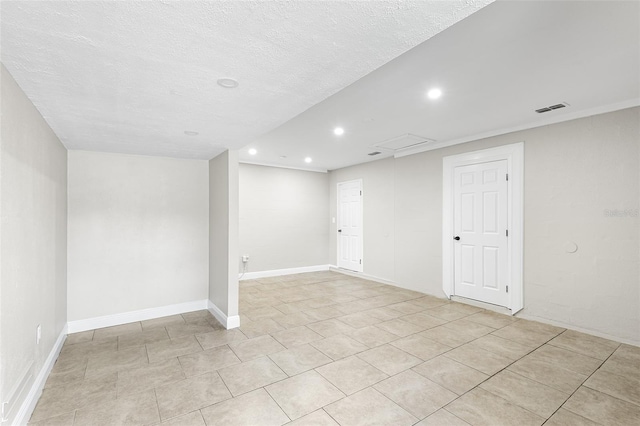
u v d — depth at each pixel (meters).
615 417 1.92
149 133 2.84
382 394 2.17
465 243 4.35
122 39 1.36
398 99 2.83
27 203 1.98
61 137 2.90
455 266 4.49
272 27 1.29
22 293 1.88
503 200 3.91
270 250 6.34
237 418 1.91
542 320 3.56
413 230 5.10
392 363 2.62
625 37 1.85
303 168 6.71
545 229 3.53
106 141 3.09
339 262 6.82
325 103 2.93
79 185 3.44
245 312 4.03
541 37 1.85
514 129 3.74
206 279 4.20
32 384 2.04
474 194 4.23
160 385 2.29
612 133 3.05
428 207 4.85
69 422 1.88
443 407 2.02
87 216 3.47
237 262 3.54
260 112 2.32
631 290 2.96
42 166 2.34
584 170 3.23
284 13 1.19
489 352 2.83
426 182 4.88
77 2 1.10
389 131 3.89
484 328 3.43
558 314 3.44
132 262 3.71
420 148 4.86
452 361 2.66
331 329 3.43
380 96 2.76
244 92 1.97
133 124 2.57
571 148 3.32
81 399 2.12
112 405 2.05
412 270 5.13
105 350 2.89
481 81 2.46
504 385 2.28
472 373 2.46
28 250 1.99
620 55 2.07
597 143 3.14
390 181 5.54
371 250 5.97
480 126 3.71
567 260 3.36
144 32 1.31
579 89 2.65
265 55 1.52
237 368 2.55
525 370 2.50
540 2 1.53
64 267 3.17
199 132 2.83
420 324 3.57
